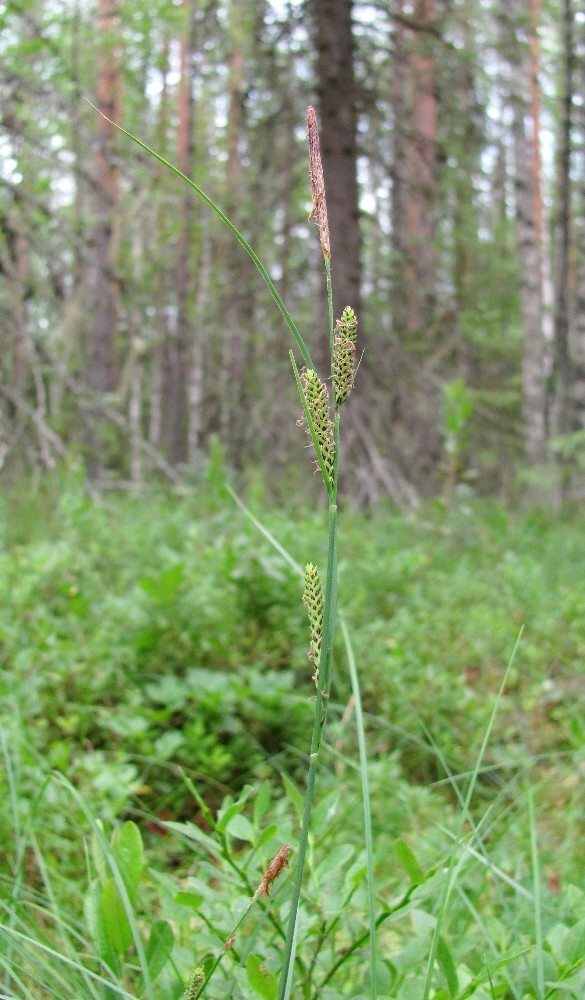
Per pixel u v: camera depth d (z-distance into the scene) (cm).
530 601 509
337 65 805
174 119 1775
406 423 886
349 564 504
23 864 229
